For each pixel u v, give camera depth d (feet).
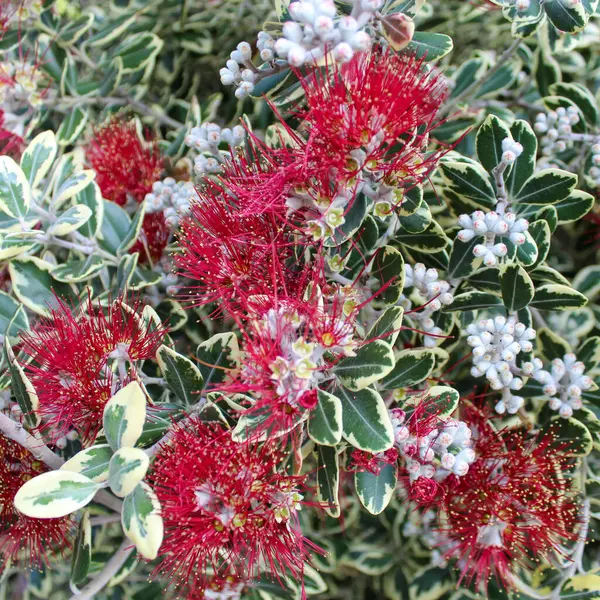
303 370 1.07
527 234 1.33
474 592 1.65
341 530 1.82
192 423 1.24
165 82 2.20
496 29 2.06
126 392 1.10
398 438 1.19
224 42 2.14
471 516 1.38
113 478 1.06
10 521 1.37
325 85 1.13
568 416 1.43
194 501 1.13
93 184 1.59
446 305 1.44
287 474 1.27
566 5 1.35
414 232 1.34
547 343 1.50
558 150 1.65
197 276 1.32
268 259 1.27
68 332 1.27
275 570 1.24
